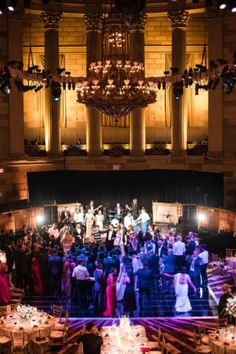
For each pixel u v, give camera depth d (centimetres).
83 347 1409
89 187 3684
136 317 2062
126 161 3656
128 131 3919
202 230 3375
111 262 2238
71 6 3566
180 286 2109
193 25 3750
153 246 2516
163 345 1591
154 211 3591
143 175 3678
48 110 3622
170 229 3091
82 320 2034
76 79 2245
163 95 3891
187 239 2764
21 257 2348
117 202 3694
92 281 2205
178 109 3591
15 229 3216
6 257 2503
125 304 2109
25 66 3791
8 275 2266
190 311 2125
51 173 3619
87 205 3653
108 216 3453
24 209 3284
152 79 2253
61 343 1703
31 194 3531
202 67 2275
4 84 2191
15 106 3459
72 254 2388
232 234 3134
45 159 3578
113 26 2472
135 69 2209
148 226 2995
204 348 1619
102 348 1534
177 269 2502
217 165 3441
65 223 3259
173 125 3612
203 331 1731
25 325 1698
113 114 2309
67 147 3744
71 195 3669
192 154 3566
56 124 3619
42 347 1642
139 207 3688
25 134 3856
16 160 3447
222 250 3069
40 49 3775
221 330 1634
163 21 3803
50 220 3434
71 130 3919
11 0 1991
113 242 2842
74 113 3912
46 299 2275
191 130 3844
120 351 1517
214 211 3309
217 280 2447
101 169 3659
